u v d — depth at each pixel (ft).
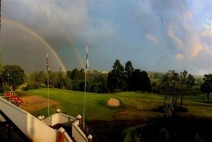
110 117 195.93
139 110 219.61
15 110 71.00
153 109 224.74
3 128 58.85
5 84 265.95
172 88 250.57
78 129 87.30
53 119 102.53
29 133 68.44
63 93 280.72
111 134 153.79
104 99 254.06
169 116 183.52
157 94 347.36
